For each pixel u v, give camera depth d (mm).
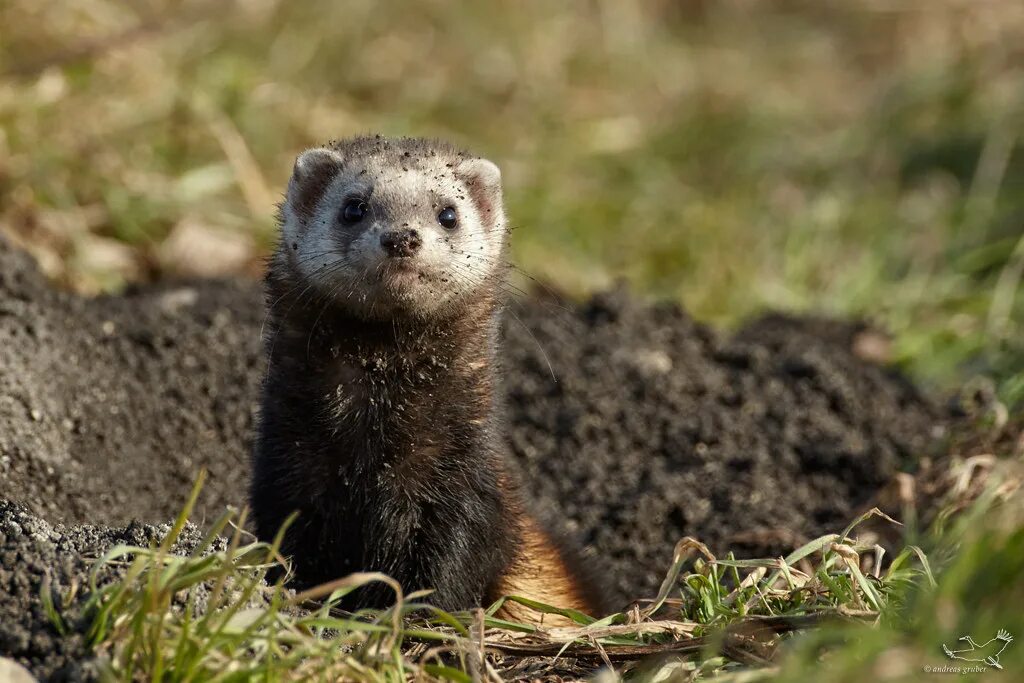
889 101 20469
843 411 12125
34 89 14898
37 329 10539
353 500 8336
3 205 13664
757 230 17859
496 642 7496
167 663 6098
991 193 17906
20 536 6711
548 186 17547
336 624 6602
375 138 9695
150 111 15547
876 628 6586
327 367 8453
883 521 10070
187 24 16641
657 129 19781
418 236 8227
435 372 8484
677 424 11797
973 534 7258
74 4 15883
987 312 15398
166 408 10820
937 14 22531
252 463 8773
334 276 8367
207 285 13125
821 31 23406
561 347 12664
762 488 10977
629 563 10445
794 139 20062
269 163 16141
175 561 6438
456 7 19922
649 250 17141
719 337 13289
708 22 23281
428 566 8281
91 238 14016
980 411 11617
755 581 7984
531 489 11148
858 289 16312
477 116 18797
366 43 18953
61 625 6230
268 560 6898
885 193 18750
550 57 20219
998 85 20078
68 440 10016
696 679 6805
